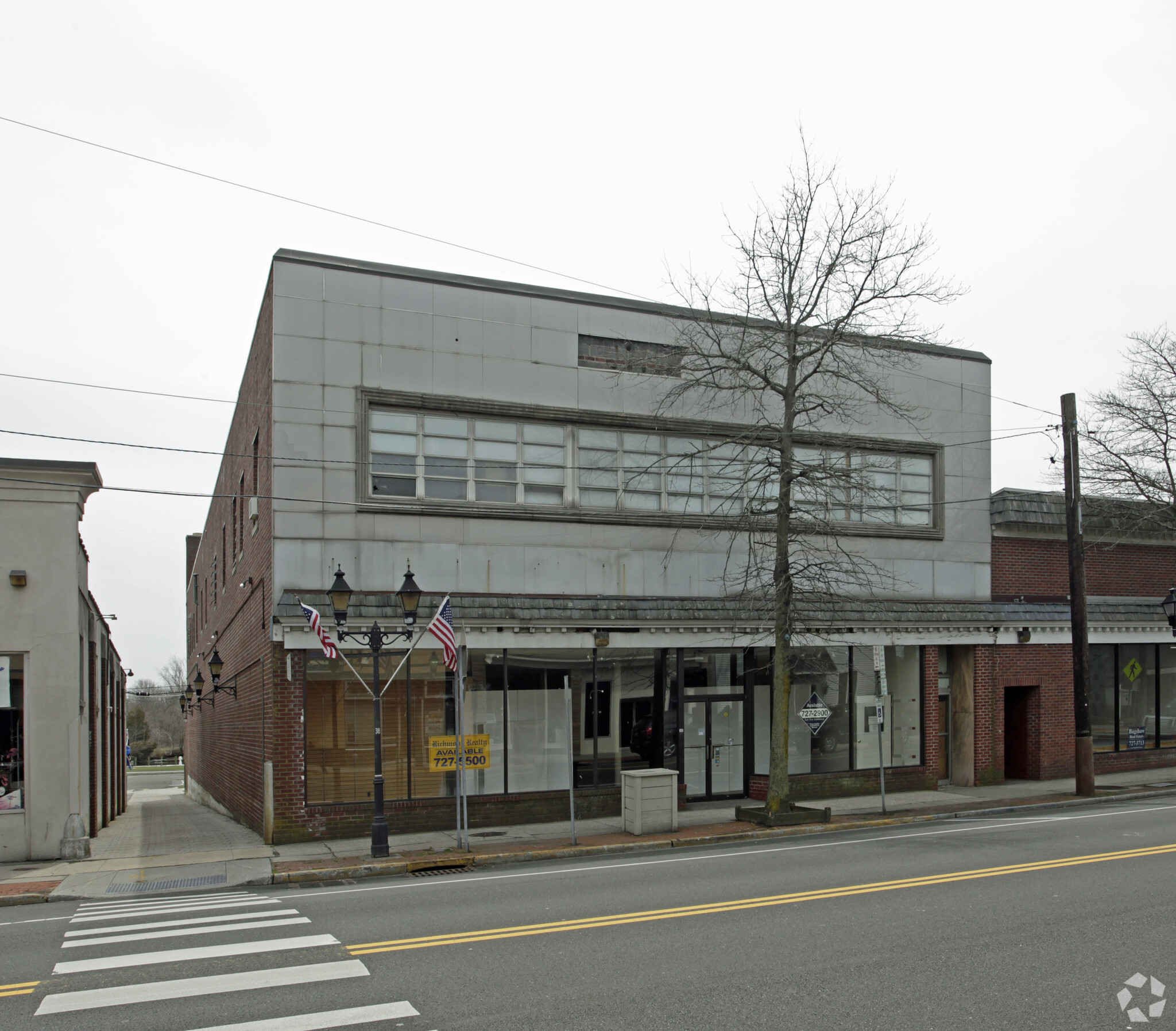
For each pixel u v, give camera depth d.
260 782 18.02
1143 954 7.72
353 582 16.86
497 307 18.38
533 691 18.02
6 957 8.46
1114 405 25.11
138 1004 6.81
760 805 19.30
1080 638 20.27
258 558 18.67
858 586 20.11
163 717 120.88
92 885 12.86
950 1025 6.17
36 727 15.40
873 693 21.19
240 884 12.84
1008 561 23.31
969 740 22.08
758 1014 6.42
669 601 18.95
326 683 16.61
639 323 19.58
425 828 16.84
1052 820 16.75
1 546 15.53
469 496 17.97
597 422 18.98
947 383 22.69
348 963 7.85
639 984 7.12
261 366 18.80
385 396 17.34
